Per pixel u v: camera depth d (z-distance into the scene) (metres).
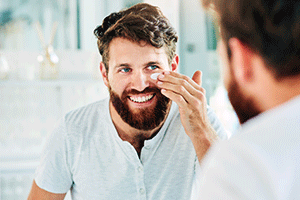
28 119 1.95
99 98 2.04
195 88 0.84
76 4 2.27
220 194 0.32
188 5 2.08
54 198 0.94
